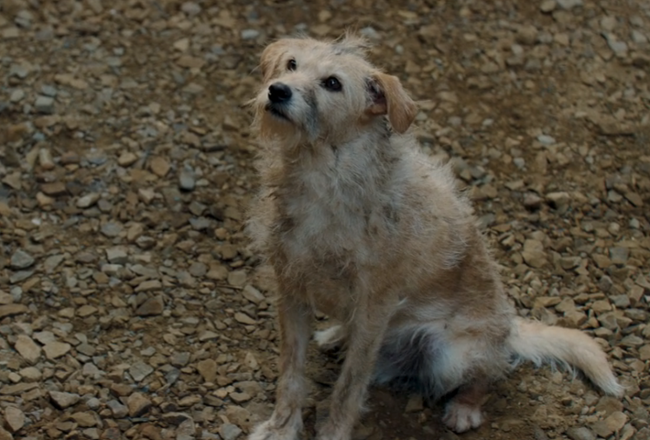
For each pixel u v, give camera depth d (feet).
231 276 11.47
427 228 10.58
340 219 10.32
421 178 10.60
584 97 12.85
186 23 13.10
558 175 12.30
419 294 10.80
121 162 12.04
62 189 11.81
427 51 13.06
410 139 10.59
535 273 11.69
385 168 10.36
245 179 12.07
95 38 12.90
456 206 10.84
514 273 11.69
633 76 13.04
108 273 11.35
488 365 10.89
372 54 12.98
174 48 12.91
